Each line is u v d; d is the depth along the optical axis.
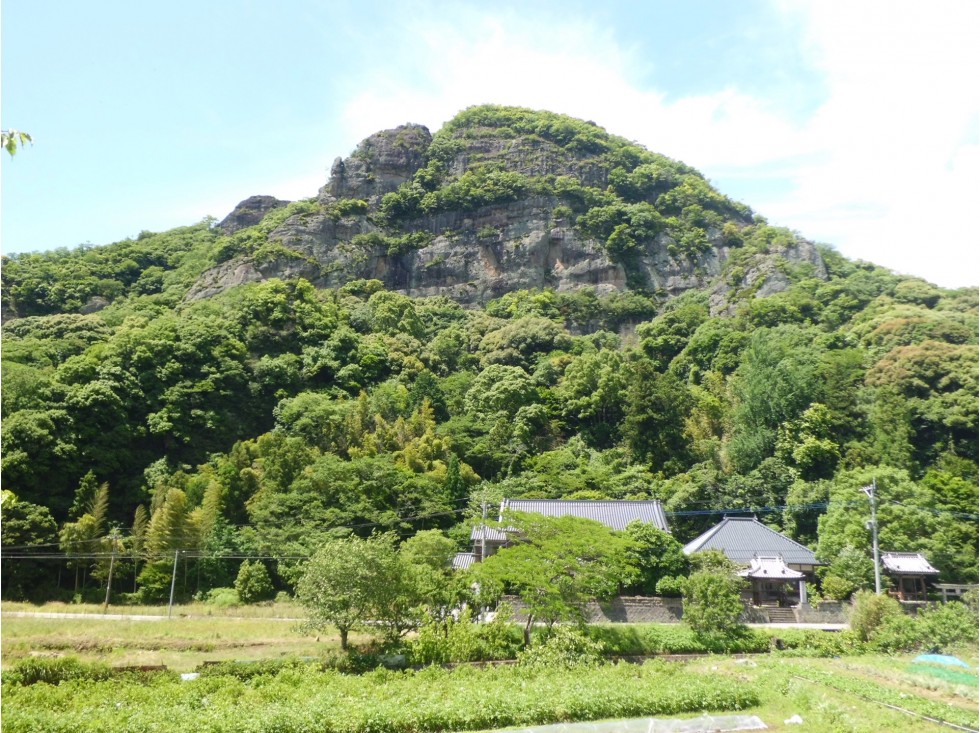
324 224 116.38
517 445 66.25
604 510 47.94
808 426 60.00
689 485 55.56
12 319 81.81
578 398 73.69
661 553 39.50
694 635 33.12
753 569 41.16
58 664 23.75
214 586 46.69
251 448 60.47
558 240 120.25
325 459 55.03
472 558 46.81
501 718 20.77
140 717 19.03
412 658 28.70
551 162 134.75
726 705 22.62
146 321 76.56
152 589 44.59
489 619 35.53
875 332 74.56
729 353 81.06
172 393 63.84
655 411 66.00
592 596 32.84
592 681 24.44
